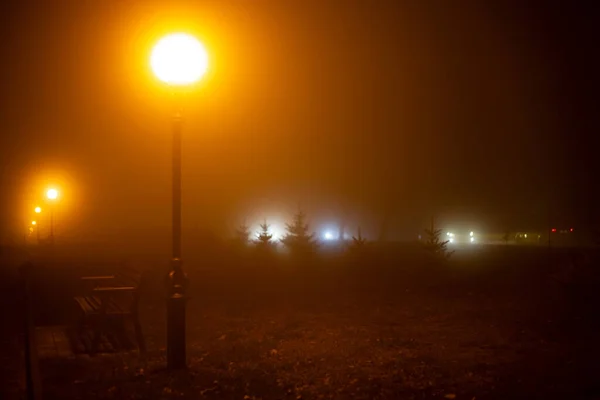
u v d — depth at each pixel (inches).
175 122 340.8
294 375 337.1
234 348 404.5
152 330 478.3
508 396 290.4
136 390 307.9
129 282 446.3
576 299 603.5
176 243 346.6
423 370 342.6
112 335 434.3
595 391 294.7
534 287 703.7
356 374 338.3
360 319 522.0
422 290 701.3
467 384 313.6
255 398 297.0
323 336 448.1
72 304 620.7
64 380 332.5
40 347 412.8
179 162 341.4
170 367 343.9
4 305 585.6
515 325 478.9
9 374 342.3
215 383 319.9
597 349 386.3
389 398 293.4
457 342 420.2
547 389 298.5
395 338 434.3
